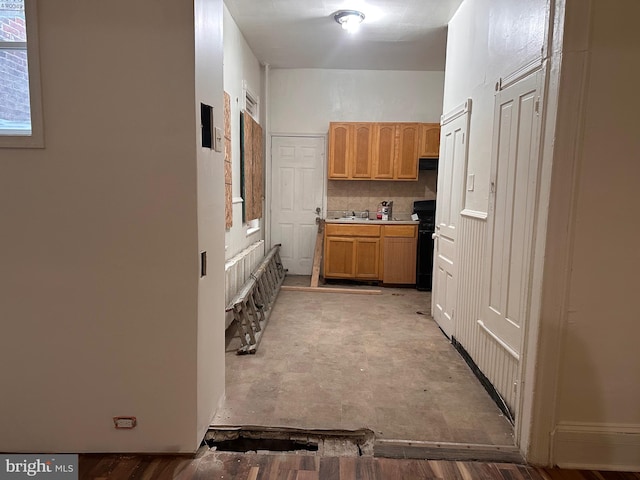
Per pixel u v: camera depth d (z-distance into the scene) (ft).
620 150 5.70
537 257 6.09
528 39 7.02
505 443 6.75
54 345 6.04
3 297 5.93
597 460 6.23
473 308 9.49
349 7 11.92
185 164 5.67
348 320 13.08
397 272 17.88
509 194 7.63
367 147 18.02
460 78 11.20
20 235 5.82
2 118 5.75
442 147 12.77
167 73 5.52
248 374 9.04
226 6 11.91
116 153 5.67
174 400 6.15
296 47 15.70
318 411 7.55
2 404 6.15
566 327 6.03
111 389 6.13
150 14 5.43
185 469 6.00
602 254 5.88
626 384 6.13
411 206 19.44
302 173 19.44
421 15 12.25
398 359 10.05
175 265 5.87
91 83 5.55
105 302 5.95
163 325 5.99
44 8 5.42
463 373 9.33
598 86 5.59
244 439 6.90
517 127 7.38
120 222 5.80
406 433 6.97
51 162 5.68
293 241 19.76
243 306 10.56
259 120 18.20
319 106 19.03
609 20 5.48
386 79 18.81
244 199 14.46
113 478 5.79
